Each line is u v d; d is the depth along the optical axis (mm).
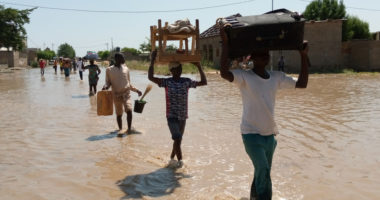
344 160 5543
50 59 94125
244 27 3297
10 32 43875
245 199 4133
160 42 5230
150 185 4590
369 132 7355
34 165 5367
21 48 46312
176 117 5305
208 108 10789
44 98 13508
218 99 12992
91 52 14539
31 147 6371
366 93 14617
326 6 40531
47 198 4180
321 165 5312
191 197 4199
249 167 5262
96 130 7789
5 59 53219
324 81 21750
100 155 5902
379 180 4711
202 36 39500
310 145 6398
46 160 5617
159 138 7047
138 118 9164
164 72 30875
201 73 5465
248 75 3529
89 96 14086
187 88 5316
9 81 23984
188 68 31766
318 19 40625
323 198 4152
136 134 7383
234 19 3461
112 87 7527
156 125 8273
